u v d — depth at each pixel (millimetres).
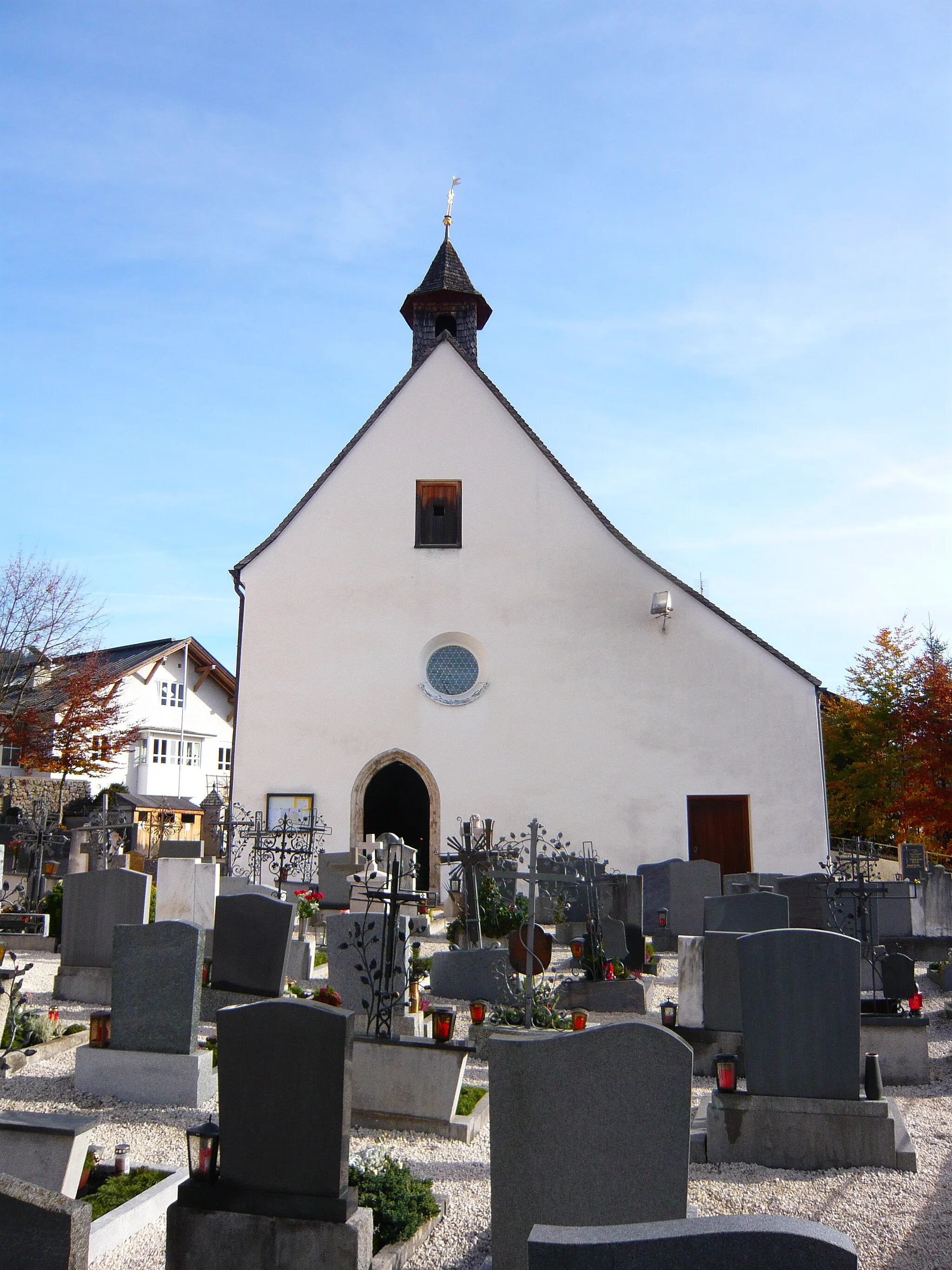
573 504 23500
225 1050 5422
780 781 21781
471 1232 6125
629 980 12594
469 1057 10031
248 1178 5316
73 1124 5902
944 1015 12453
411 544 23578
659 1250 3385
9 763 34781
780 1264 3332
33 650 32875
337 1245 5145
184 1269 5277
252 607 23547
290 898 18312
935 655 29328
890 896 16781
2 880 18031
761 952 7566
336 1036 5266
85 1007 12180
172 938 8703
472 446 23969
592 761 22297
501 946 14961
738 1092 7551
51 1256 4566
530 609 23078
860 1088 7480
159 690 41938
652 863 21750
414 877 14781
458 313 26844
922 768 28453
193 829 39438
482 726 22656
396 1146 7777
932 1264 5801
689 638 22516
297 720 22969
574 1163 5168
